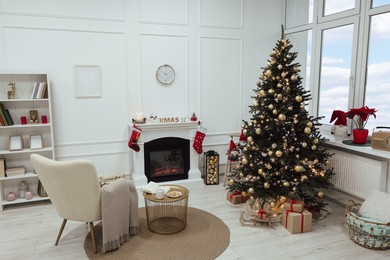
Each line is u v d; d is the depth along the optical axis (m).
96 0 4.33
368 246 3.01
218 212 3.87
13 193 4.04
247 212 3.75
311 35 4.82
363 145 3.67
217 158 4.89
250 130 3.70
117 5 4.44
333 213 3.84
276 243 3.14
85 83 4.41
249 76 5.37
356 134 3.72
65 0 4.19
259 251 2.99
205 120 5.18
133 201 3.21
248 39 5.27
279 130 3.58
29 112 4.14
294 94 3.54
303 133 3.53
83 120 4.48
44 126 4.25
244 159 3.71
